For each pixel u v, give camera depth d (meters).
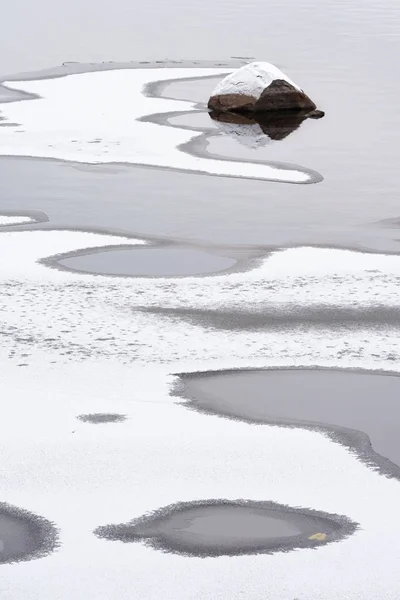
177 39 58.50
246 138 36.19
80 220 25.25
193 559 10.79
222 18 66.12
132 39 58.38
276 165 32.06
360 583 10.35
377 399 15.01
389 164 32.28
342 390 15.28
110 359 16.25
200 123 38.69
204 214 26.12
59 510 11.80
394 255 22.31
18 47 55.53
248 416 14.37
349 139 36.09
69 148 33.88
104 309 18.48
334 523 11.57
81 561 10.75
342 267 21.28
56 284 19.89
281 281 20.27
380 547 11.04
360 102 42.50
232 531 11.38
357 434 13.88
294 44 56.97
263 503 11.99
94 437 13.58
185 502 11.99
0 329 17.42
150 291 19.53
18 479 12.48
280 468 12.84
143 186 29.17
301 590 10.23
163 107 41.31
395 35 59.59
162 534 11.31
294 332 17.48
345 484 12.48
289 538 11.24
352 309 18.61
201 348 16.75
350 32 60.91
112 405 14.61
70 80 46.34
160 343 16.92
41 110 39.81
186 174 30.78
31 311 18.30
